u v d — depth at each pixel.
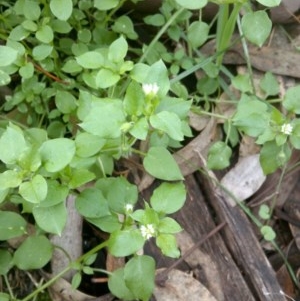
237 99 0.24
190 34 0.23
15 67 0.21
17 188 0.20
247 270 0.22
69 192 0.18
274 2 0.18
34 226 0.21
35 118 0.23
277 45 0.25
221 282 0.22
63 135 0.22
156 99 0.16
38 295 0.21
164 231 0.17
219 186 0.23
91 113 0.16
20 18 0.23
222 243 0.22
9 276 0.22
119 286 0.19
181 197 0.18
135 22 0.26
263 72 0.25
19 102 0.23
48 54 0.21
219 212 0.23
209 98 0.24
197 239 0.22
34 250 0.19
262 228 0.23
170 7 0.24
